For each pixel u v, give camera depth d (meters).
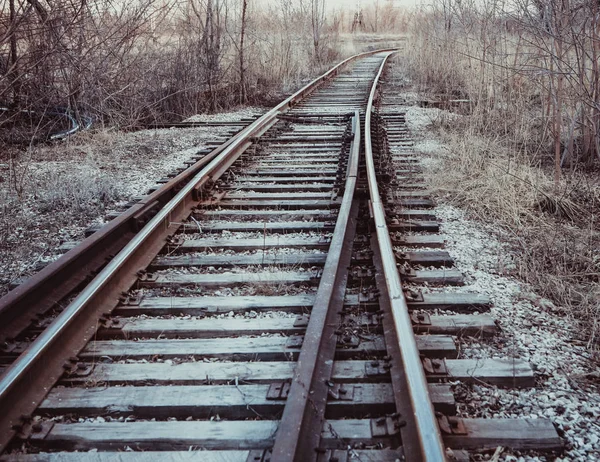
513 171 7.48
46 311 4.25
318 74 24.44
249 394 3.22
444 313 4.24
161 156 10.16
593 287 4.72
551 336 3.97
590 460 2.77
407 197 7.13
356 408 3.09
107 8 11.59
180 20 15.27
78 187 7.47
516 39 10.18
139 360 3.67
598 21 7.59
